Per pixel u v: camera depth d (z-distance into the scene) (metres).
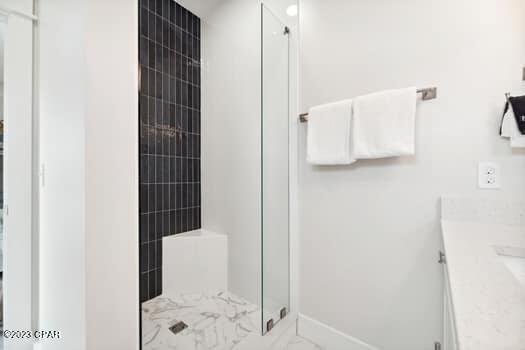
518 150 0.97
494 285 0.52
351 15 1.41
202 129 2.29
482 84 1.04
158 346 1.43
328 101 1.51
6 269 1.37
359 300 1.39
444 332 1.04
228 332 1.55
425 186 1.18
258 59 1.83
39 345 1.45
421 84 1.18
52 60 1.23
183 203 2.16
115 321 0.98
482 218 1.04
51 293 1.29
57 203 1.18
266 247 1.54
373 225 1.34
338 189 1.47
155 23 1.95
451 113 1.11
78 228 0.95
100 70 0.95
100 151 0.95
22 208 1.38
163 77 2.00
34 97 1.42
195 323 1.64
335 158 1.37
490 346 0.33
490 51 1.02
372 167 1.34
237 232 2.00
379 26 1.31
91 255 0.92
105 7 0.97
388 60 1.28
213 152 2.20
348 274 1.44
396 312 1.27
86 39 0.91
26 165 1.39
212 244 2.07
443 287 1.11
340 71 1.46
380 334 1.32
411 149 1.13
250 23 1.88
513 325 0.38
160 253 1.97
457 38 1.09
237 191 2.00
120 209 1.01
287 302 1.67
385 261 1.30
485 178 1.03
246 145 1.93
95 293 0.93
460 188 1.09
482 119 1.04
